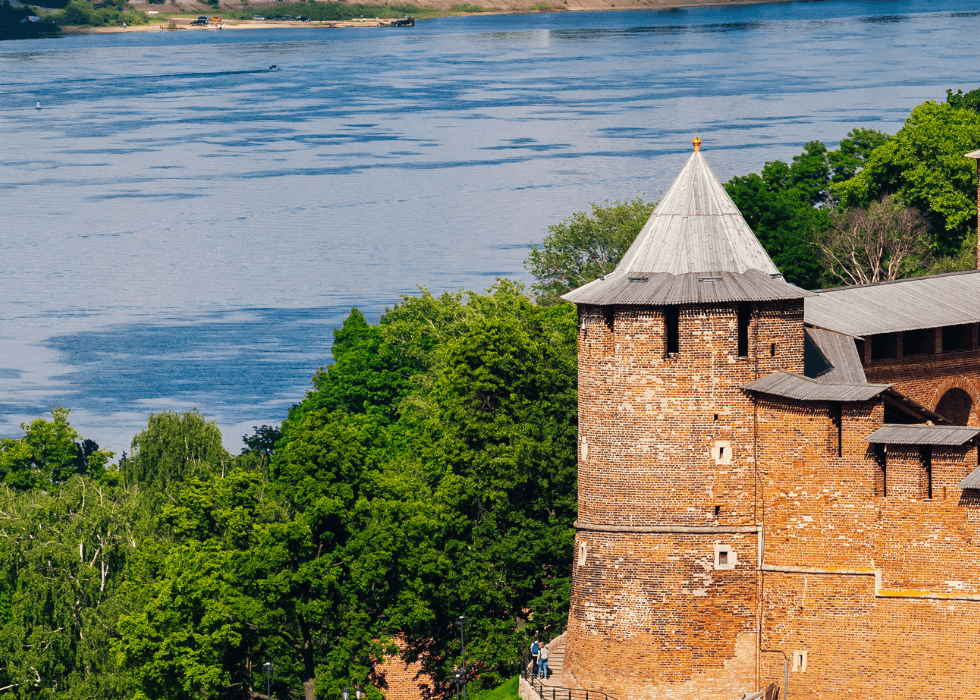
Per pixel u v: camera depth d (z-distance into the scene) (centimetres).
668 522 15088
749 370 14975
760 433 14912
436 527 17600
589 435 15412
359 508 17462
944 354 17475
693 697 15025
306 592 17162
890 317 16925
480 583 17662
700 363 14975
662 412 15075
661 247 15438
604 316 15212
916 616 14325
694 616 15038
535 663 16375
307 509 17400
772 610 14862
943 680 14250
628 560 15175
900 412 15462
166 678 17138
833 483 14588
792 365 15088
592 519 15400
